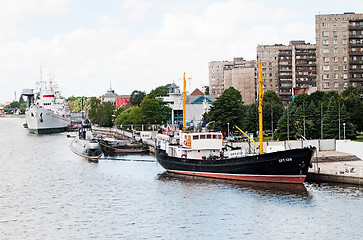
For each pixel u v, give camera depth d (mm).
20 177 91625
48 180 88000
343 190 70312
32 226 58062
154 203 67688
